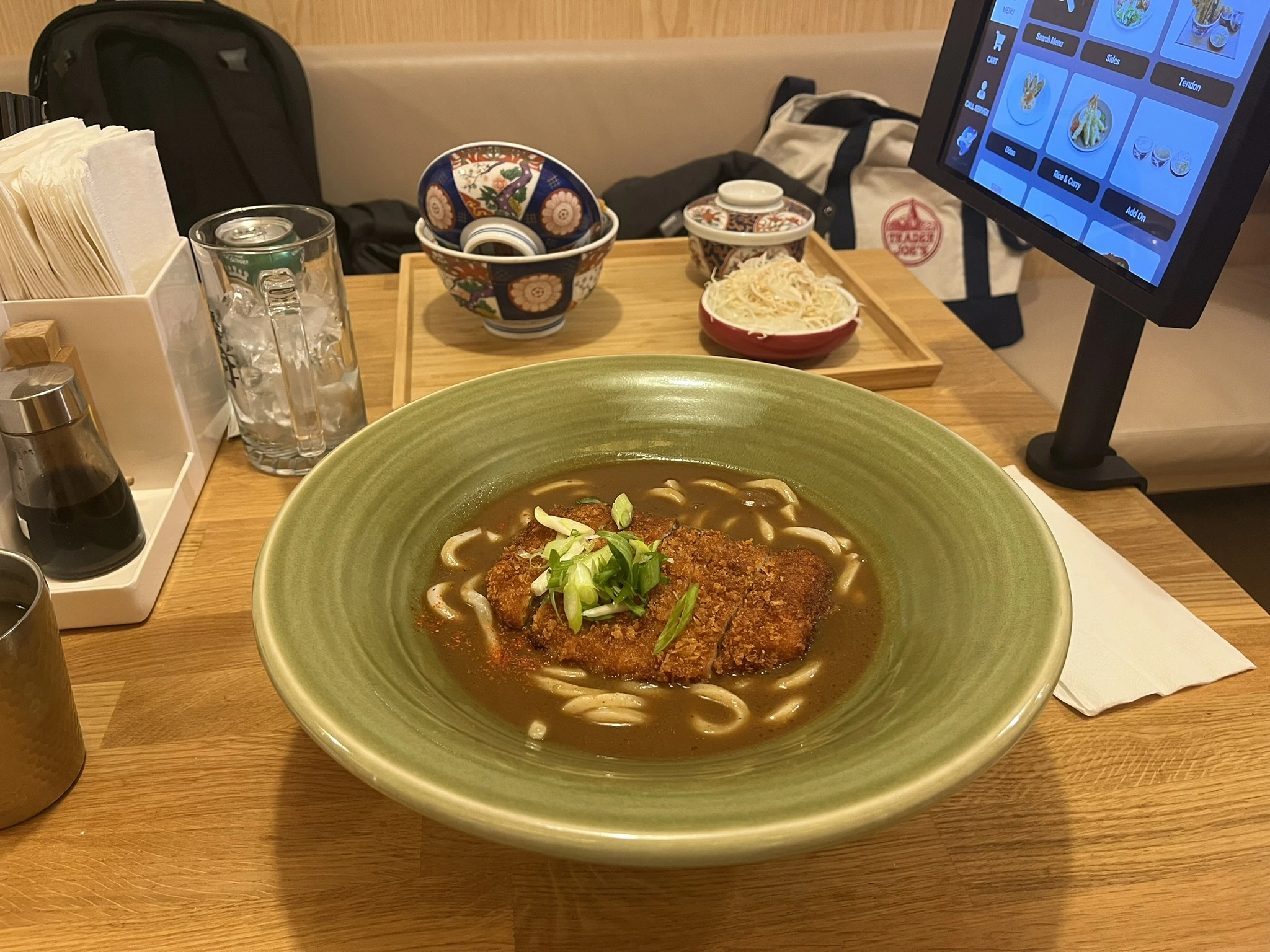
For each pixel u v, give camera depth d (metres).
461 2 2.47
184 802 0.76
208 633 0.93
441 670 0.79
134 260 1.05
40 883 0.70
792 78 2.56
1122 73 0.98
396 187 2.54
